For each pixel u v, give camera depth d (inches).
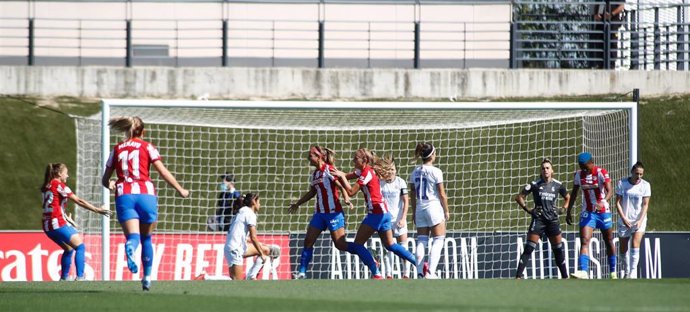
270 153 3206.2
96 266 2464.3
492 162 2960.1
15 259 2434.8
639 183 2273.6
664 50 4488.2
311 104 2389.3
